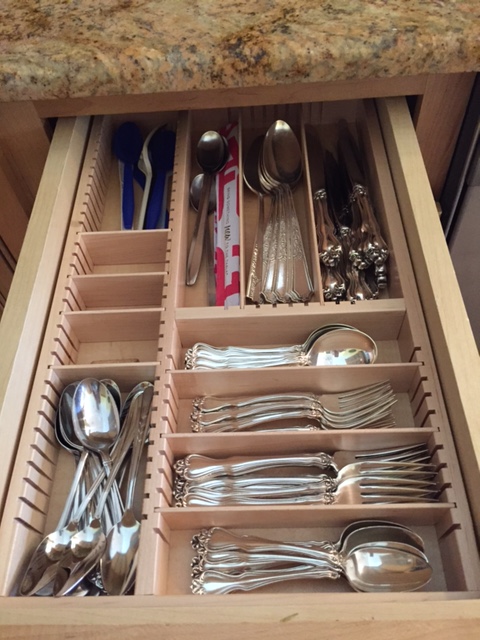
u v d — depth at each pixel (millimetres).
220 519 541
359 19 665
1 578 493
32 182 846
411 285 643
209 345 675
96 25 700
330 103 854
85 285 692
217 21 690
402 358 654
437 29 636
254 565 533
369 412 616
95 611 419
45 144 788
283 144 799
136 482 596
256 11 701
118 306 727
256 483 578
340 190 793
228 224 755
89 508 577
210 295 711
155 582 486
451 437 548
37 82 649
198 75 644
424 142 771
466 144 729
